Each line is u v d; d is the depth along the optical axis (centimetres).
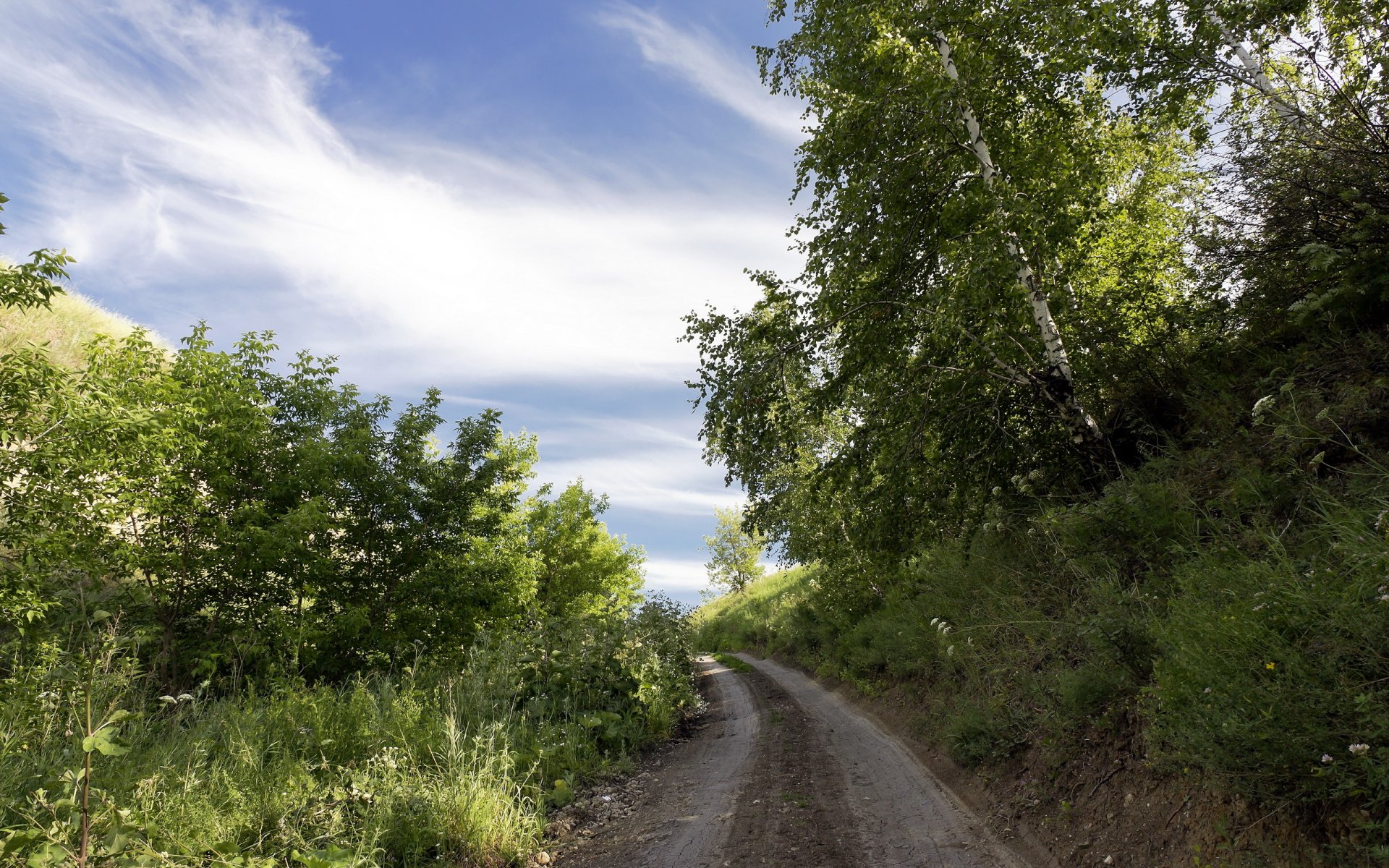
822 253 877
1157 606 511
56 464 878
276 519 1238
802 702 1308
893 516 862
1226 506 530
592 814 673
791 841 532
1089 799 462
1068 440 841
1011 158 843
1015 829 486
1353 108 586
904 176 830
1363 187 565
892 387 848
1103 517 637
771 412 905
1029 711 624
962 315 732
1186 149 932
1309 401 543
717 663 2658
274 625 1105
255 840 471
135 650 845
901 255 851
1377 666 288
